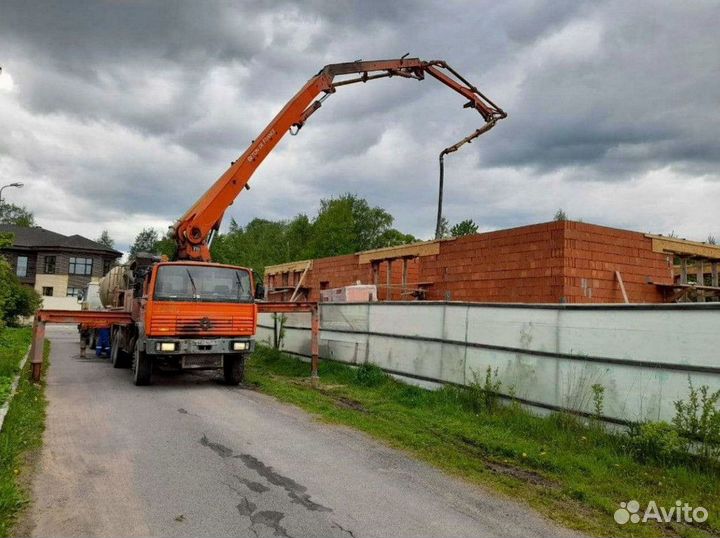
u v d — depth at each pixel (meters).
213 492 5.15
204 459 6.20
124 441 6.89
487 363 9.49
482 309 9.69
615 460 6.32
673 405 6.58
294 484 5.45
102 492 5.07
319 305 15.30
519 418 8.07
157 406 9.27
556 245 11.77
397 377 11.88
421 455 6.65
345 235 48.47
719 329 6.14
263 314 19.78
